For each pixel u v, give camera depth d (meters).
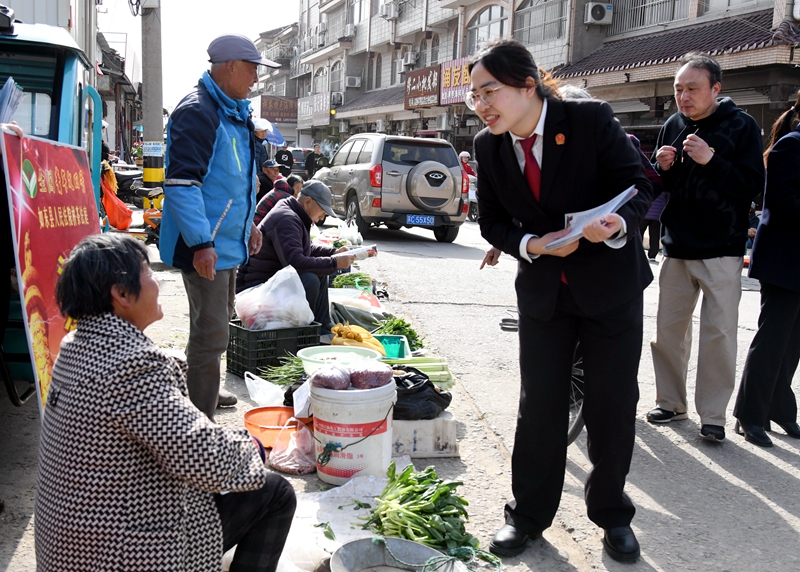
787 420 4.64
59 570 1.87
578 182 2.77
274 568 2.32
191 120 3.52
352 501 3.21
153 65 12.33
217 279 3.73
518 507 3.07
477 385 5.21
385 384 3.49
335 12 44.00
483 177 3.00
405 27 32.88
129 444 1.84
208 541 2.00
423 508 2.98
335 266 5.41
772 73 14.24
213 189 3.66
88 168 4.14
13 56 4.63
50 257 3.31
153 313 2.02
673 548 3.16
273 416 4.09
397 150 13.08
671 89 16.69
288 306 5.05
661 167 4.37
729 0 17.27
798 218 4.06
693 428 4.66
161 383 1.84
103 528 1.83
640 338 2.90
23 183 3.10
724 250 4.25
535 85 2.68
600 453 2.97
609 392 2.88
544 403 2.98
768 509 3.59
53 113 4.69
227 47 3.62
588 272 2.81
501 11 25.48
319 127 45.91
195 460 1.82
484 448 4.09
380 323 5.99
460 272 9.94
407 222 13.00
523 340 3.01
